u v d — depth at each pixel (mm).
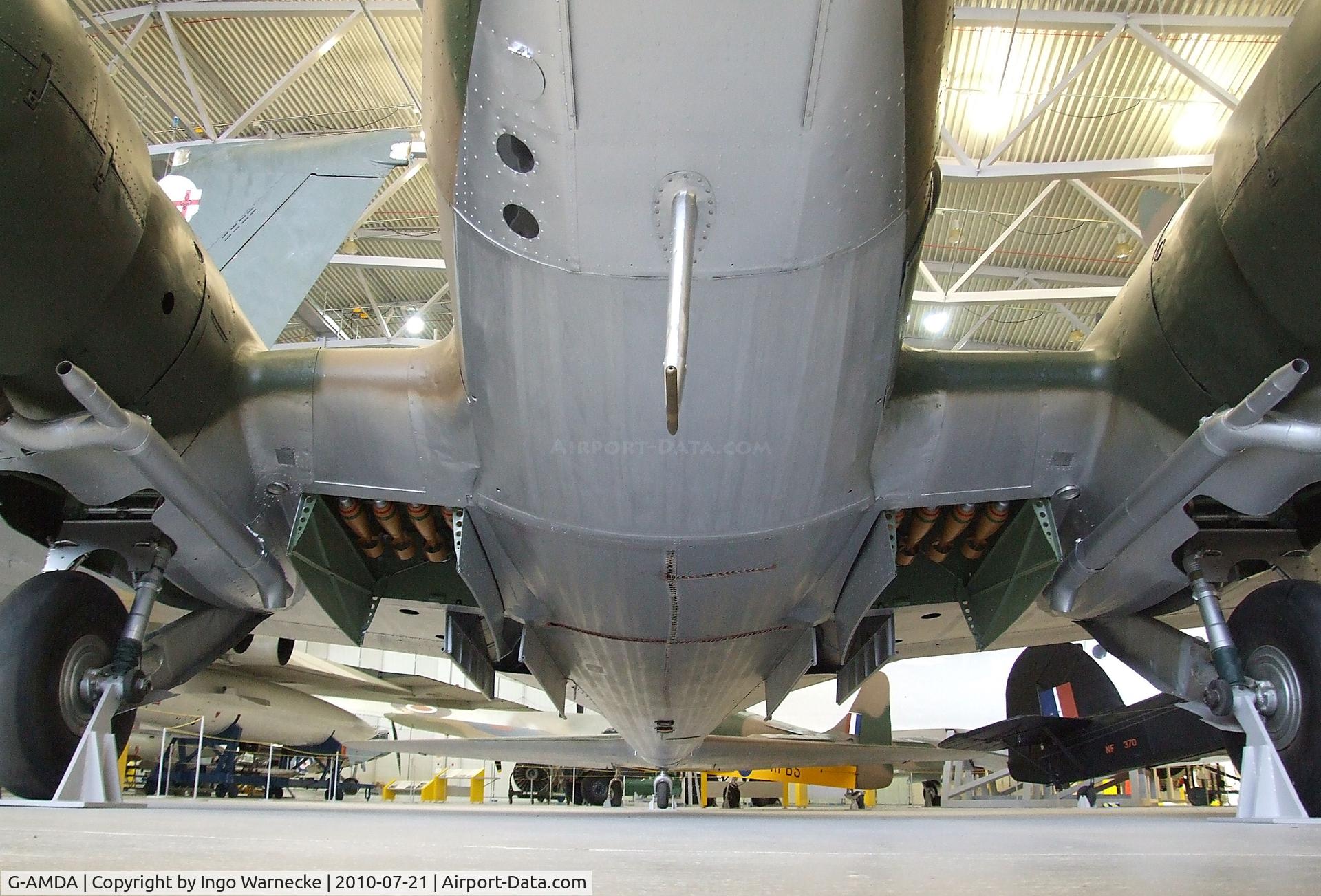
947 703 25344
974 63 11531
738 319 3043
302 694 16281
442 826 2561
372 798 22922
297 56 12016
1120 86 11688
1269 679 3455
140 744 13711
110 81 3271
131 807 3355
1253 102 3102
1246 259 3180
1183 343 3631
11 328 3164
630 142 2711
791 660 4711
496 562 4203
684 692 5281
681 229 2729
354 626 4691
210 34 11594
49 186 2967
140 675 3662
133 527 4074
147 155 3531
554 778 17047
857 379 3344
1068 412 4055
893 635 4887
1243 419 3012
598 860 1360
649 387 3213
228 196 6586
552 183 2855
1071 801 18344
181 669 4359
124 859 1176
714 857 1461
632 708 5809
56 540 4098
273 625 5984
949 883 1080
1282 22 10102
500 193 2979
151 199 3527
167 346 3686
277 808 4875
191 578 4254
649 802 19406
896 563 4496
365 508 4457
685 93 2590
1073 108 12148
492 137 2881
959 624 5691
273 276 6371
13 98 2795
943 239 15461
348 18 10812
